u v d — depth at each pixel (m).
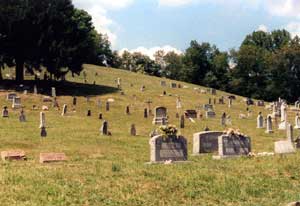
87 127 46.75
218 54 150.12
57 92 76.25
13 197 17.66
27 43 80.25
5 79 85.75
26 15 79.31
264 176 22.34
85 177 20.56
